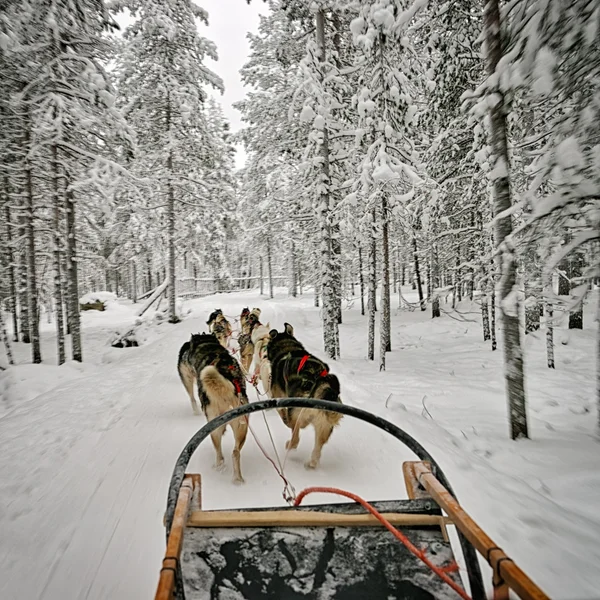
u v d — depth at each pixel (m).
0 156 13.02
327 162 12.84
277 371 5.47
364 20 9.25
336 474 4.41
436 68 10.93
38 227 15.18
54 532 3.45
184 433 5.84
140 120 20.52
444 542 2.16
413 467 2.56
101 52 12.80
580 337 14.43
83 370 13.02
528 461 5.14
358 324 21.62
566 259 5.34
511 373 5.96
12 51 10.38
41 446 5.54
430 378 10.37
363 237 12.45
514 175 8.06
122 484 4.29
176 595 1.67
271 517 2.27
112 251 28.59
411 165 10.27
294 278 37.94
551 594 2.58
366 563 2.07
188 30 20.41
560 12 4.15
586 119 4.55
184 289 47.25
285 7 13.01
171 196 21.69
